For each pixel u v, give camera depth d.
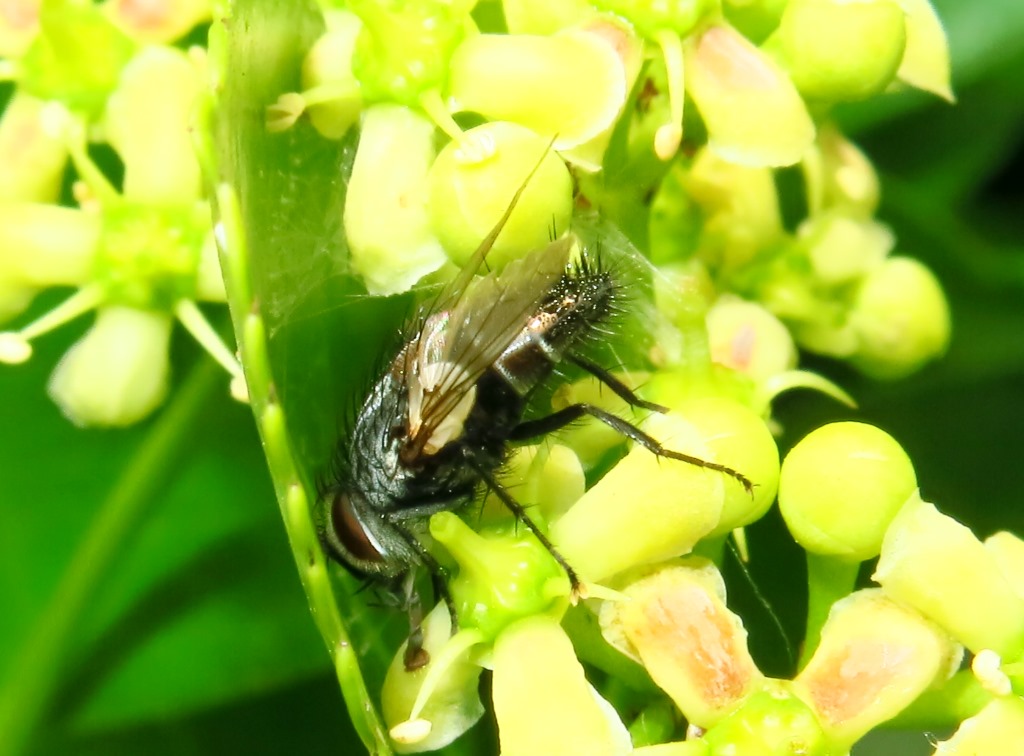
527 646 0.06
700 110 0.06
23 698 0.07
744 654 0.06
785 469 0.06
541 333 0.06
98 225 0.06
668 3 0.06
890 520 0.06
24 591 0.07
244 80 0.06
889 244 0.07
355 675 0.05
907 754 0.07
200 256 0.06
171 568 0.07
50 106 0.06
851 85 0.06
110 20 0.06
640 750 0.06
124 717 0.07
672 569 0.06
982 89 0.08
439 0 0.06
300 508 0.05
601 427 0.06
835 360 0.08
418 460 0.06
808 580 0.06
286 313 0.06
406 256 0.06
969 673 0.06
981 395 0.08
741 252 0.07
